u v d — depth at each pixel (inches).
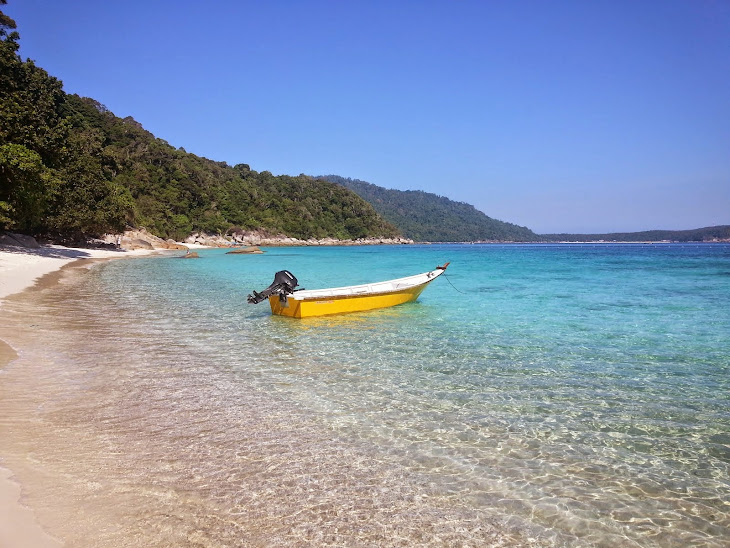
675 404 261.4
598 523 150.3
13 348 344.5
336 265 1678.2
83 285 810.8
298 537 136.7
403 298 629.0
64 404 238.4
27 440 191.8
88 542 127.0
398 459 191.2
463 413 244.7
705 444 211.6
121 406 240.7
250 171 6643.7
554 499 164.1
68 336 398.9
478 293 783.1
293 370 321.4
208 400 256.1
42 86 1766.7
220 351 372.8
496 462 190.9
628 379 306.3
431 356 363.3
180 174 4527.6
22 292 663.1
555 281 1016.9
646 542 141.4
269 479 171.0
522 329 472.7
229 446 198.2
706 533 146.5
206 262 1702.8
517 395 273.7
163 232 3580.2
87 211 1790.1
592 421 236.2
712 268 1482.5
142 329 447.5
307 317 523.8
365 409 248.4
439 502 159.6
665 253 3169.3
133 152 4372.5
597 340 421.1
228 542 132.4
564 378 307.4
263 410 243.3
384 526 144.3
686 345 402.9
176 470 174.9
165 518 142.4
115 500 150.8
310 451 196.1
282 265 1617.9
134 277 1016.9
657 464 192.1
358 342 412.2
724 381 302.8
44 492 151.9
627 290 828.0
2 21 1539.1
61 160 1505.9
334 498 159.6
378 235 7052.2
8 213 1160.2
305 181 7130.9
